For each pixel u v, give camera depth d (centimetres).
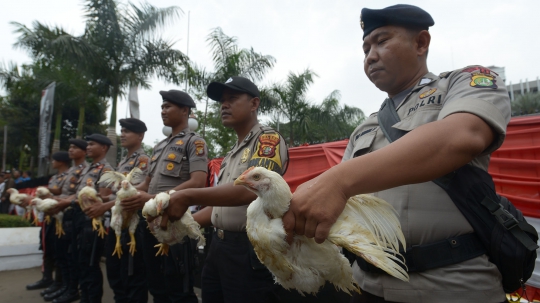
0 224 733
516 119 295
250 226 111
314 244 109
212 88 260
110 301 455
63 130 2092
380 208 104
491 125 90
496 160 298
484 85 102
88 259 401
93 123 2144
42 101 1130
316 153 457
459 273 108
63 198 502
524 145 287
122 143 462
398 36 135
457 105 95
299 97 1195
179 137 327
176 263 263
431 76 137
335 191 86
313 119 1198
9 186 1223
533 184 273
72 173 557
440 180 113
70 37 870
